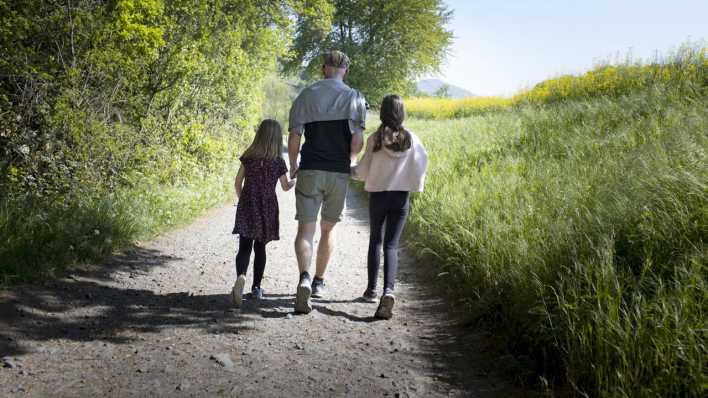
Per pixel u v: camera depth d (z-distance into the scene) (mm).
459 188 7242
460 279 4719
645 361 2402
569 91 15875
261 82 16672
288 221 9523
